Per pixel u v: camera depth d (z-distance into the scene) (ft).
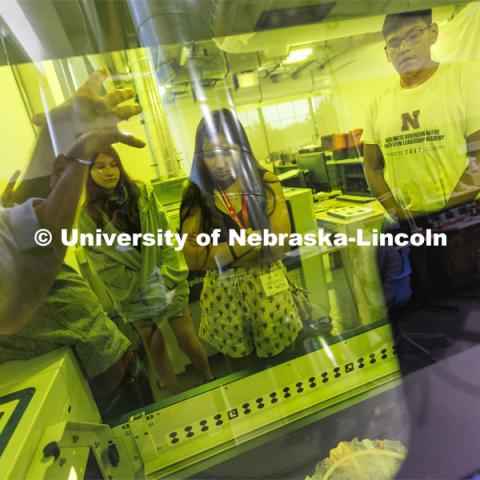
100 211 1.93
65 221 1.81
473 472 2.09
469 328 2.68
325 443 2.24
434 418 2.37
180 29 1.99
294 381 2.51
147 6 1.90
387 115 2.62
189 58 2.04
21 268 1.73
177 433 2.23
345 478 2.12
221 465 2.14
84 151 1.79
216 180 2.22
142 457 2.13
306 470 2.13
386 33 2.46
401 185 2.74
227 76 2.18
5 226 1.68
